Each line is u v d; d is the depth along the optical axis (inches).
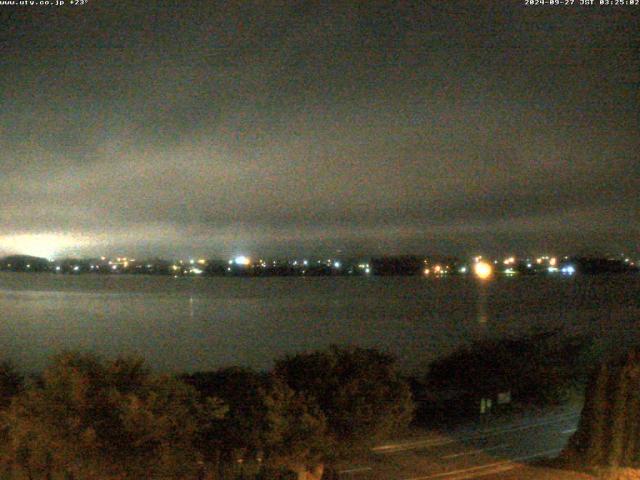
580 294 6146.7
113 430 322.0
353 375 471.5
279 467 435.8
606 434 584.4
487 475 625.9
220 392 441.7
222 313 4527.6
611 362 610.2
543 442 868.0
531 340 1583.4
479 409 1094.4
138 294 6963.6
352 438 458.9
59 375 332.5
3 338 2942.9
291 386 462.0
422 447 805.9
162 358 2209.6
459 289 7160.4
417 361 1814.7
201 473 404.2
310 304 5393.7
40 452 327.0
